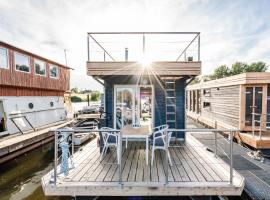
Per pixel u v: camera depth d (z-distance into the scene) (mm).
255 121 8055
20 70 11344
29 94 12352
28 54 12047
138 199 4469
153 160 4797
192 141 6691
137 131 5055
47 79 14211
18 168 7707
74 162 4711
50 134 11148
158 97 6777
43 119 13719
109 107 6719
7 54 10344
